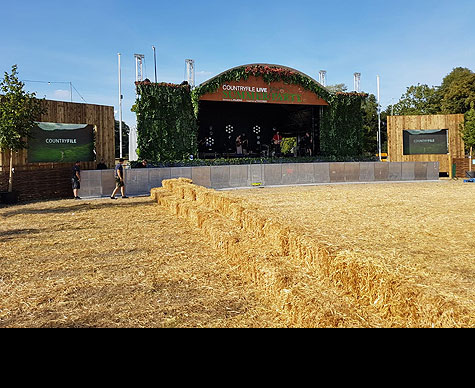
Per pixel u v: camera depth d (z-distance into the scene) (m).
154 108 21.16
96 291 4.30
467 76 47.22
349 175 22.55
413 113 51.59
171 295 4.14
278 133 33.56
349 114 26.19
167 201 11.29
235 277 4.68
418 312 2.54
